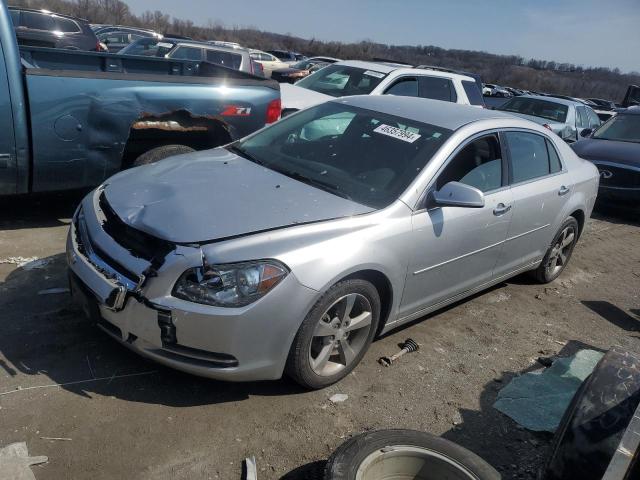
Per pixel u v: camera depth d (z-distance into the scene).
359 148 3.96
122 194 3.35
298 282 2.90
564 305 5.22
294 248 2.95
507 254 4.55
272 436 2.93
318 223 3.14
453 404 3.44
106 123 4.84
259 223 3.03
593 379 2.36
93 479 2.51
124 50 13.11
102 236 3.09
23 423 2.75
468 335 4.32
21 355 3.23
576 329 4.77
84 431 2.76
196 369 2.85
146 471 2.59
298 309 2.92
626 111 10.07
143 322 2.82
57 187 4.83
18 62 4.39
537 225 4.78
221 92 5.47
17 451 2.56
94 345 3.41
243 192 3.36
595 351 4.25
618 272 6.45
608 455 2.17
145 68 7.11
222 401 3.12
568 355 4.27
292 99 8.36
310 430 3.01
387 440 2.65
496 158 4.29
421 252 3.57
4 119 4.37
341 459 2.51
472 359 3.98
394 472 2.65
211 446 2.79
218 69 7.20
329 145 4.05
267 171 3.78
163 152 5.36
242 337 2.82
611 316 5.16
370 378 3.54
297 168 3.85
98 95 4.74
